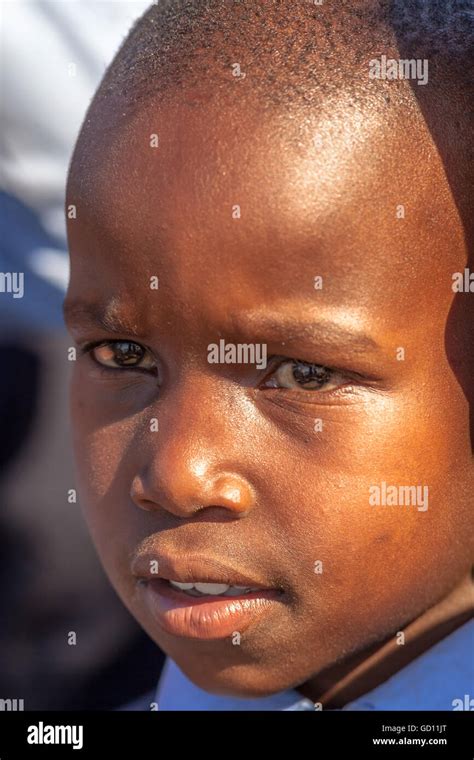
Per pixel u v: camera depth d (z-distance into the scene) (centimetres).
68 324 60
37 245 92
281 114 56
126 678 104
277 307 56
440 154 57
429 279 56
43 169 91
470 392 57
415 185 56
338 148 56
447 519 58
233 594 58
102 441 59
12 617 107
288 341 56
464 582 60
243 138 56
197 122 56
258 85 56
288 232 55
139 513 58
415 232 56
